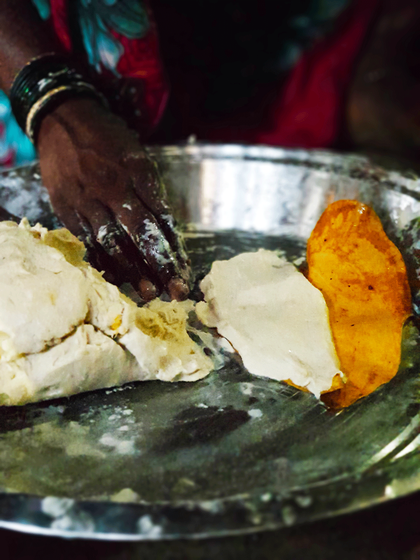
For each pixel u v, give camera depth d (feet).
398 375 1.14
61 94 1.53
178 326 1.20
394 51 4.14
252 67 4.26
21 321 1.03
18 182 1.57
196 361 1.16
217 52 4.02
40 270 1.09
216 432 1.02
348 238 1.29
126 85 1.90
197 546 0.80
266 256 1.36
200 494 0.89
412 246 1.32
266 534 0.81
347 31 4.09
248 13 4.04
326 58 4.05
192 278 1.40
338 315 1.20
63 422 1.04
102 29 1.82
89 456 0.97
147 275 1.28
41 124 1.55
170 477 0.92
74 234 1.35
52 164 1.49
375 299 1.23
